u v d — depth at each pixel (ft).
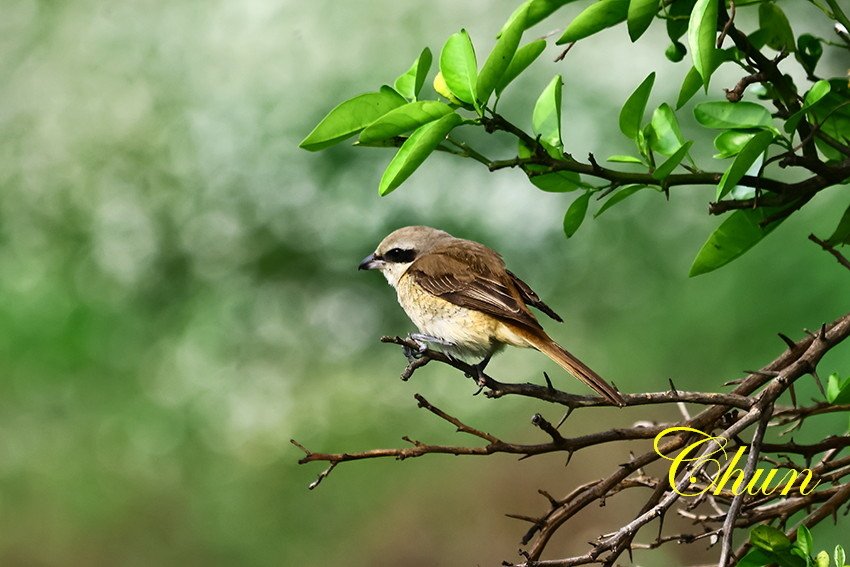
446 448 23.06
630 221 37.11
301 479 46.93
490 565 43.55
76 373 44.75
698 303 32.04
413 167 23.04
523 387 23.15
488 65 23.08
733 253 23.32
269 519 46.75
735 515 22.85
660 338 35.14
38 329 44.01
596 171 23.17
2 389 44.70
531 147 23.15
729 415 23.21
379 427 46.75
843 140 23.43
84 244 45.09
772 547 22.91
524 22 23.07
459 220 36.42
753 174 23.20
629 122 23.30
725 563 22.79
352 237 38.60
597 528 41.37
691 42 22.99
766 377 23.27
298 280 41.65
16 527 47.01
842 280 25.57
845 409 23.25
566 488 43.60
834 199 26.27
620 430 23.16
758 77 23.22
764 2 23.36
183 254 43.39
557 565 22.94
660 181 23.20
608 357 37.60
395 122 23.11
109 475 46.88
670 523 33.12
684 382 35.04
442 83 23.24
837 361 24.89
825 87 23.17
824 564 22.89
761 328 27.81
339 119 23.17
